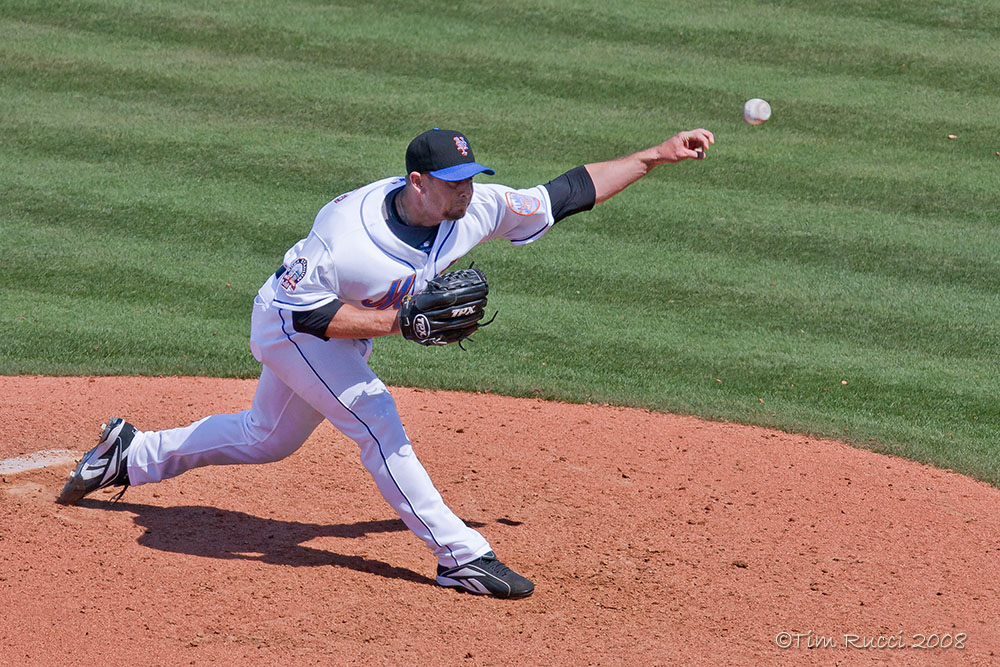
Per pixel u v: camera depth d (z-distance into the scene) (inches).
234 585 611.8
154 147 1503.4
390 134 1572.3
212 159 1480.1
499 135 1581.0
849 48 1887.3
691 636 586.9
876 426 955.3
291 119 1603.1
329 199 1396.4
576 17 1972.2
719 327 1157.7
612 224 1391.5
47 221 1310.3
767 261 1309.1
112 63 1732.3
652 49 1870.1
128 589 597.3
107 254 1249.4
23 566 615.2
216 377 1000.9
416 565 663.1
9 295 1147.9
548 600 624.4
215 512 717.3
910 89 1766.7
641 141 1578.5
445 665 543.5
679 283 1253.1
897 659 567.5
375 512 741.3
